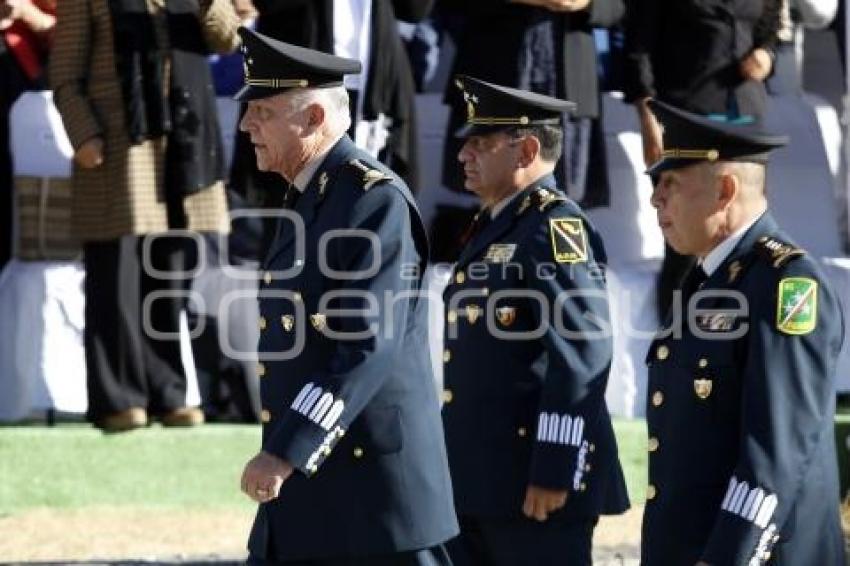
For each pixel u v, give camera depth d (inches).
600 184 1406.3
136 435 1306.6
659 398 767.1
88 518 1213.7
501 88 938.1
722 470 741.3
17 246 1406.3
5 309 1390.3
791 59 1583.4
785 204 1552.7
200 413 1321.4
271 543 806.5
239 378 1359.5
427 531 801.6
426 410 808.3
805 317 718.5
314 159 817.5
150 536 1175.0
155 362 1304.1
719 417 743.7
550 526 915.4
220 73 1437.0
